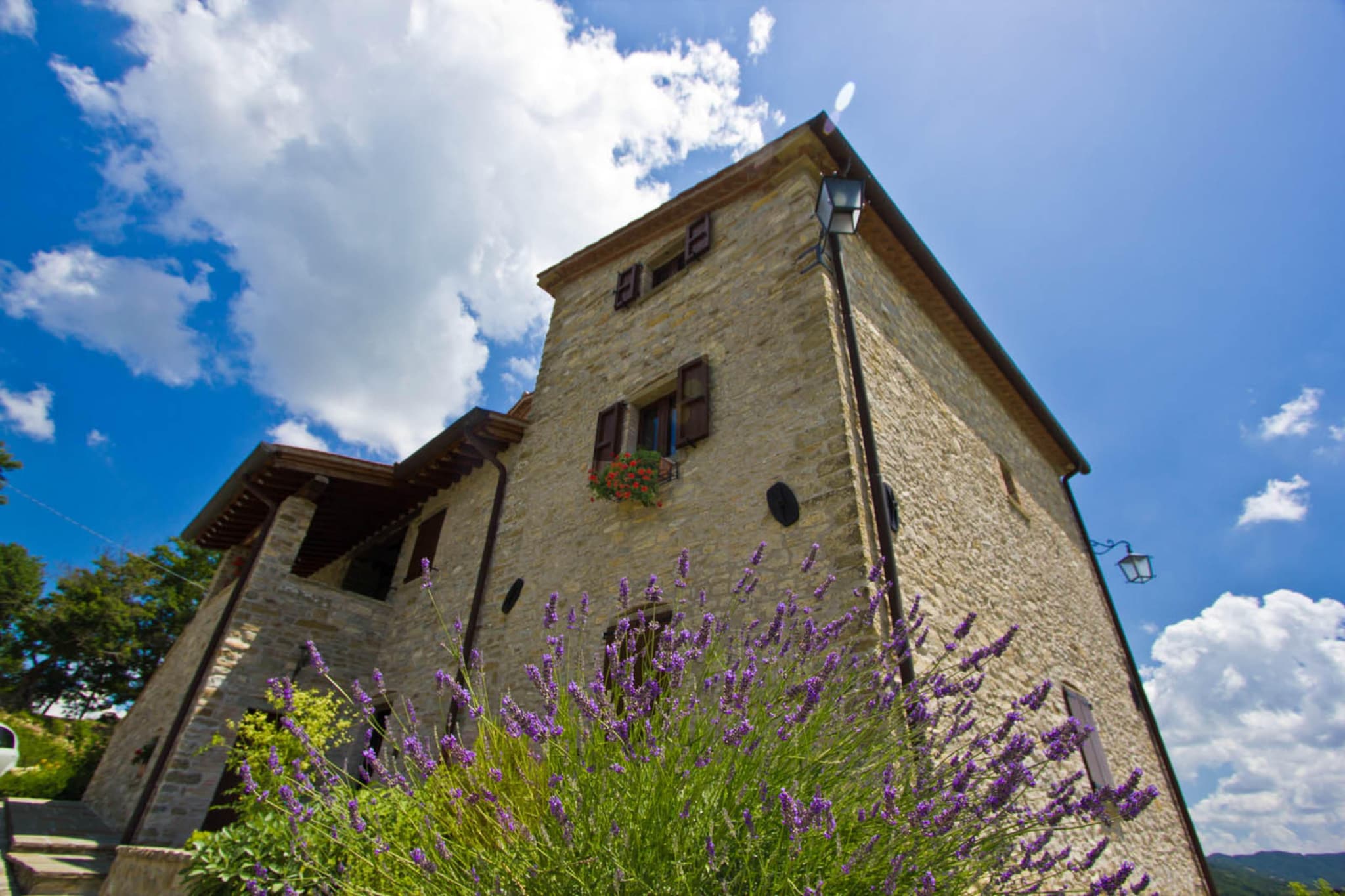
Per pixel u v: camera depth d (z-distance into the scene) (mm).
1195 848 8172
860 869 2332
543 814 2568
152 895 4672
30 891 5645
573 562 6789
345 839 3002
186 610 27438
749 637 3814
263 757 5688
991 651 3400
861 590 4305
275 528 8664
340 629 8672
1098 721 7672
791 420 5758
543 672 3201
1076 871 2824
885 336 7188
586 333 8922
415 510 10180
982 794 2924
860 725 3172
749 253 7336
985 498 7777
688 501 6109
